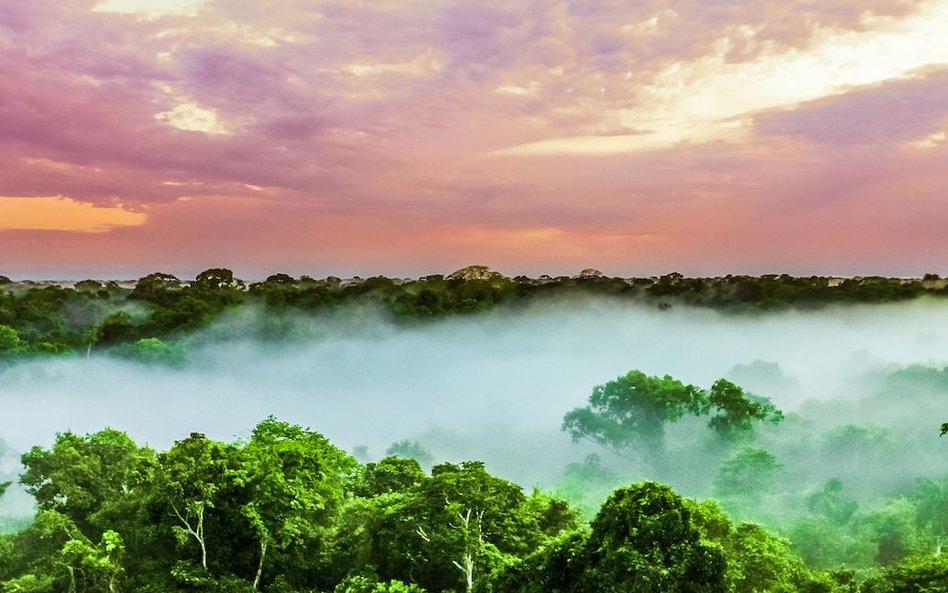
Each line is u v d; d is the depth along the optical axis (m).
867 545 44.22
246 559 28.80
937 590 24.14
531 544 28.98
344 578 27.92
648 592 19.14
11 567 29.77
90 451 35.12
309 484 30.69
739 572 26.97
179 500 28.12
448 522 28.03
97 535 31.92
